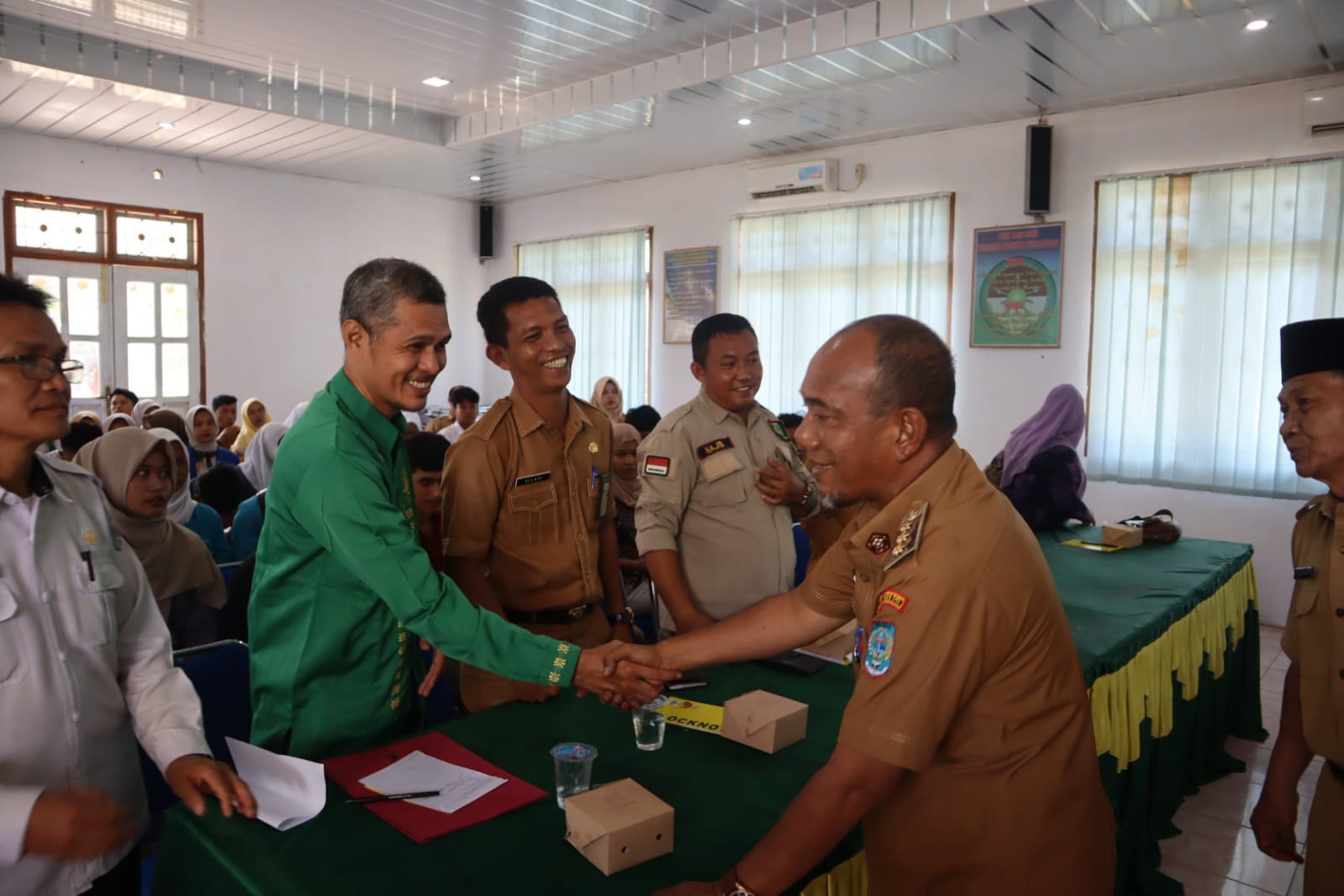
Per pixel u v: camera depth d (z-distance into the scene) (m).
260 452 4.82
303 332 7.95
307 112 5.73
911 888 1.05
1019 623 0.97
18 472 1.15
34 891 1.14
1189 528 5.06
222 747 1.75
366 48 4.83
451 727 1.52
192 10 4.30
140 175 6.99
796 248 6.68
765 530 2.13
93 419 5.08
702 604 2.13
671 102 5.25
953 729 1.00
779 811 1.24
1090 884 1.04
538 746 1.44
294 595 1.39
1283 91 4.65
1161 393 5.08
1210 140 4.88
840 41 4.23
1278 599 4.83
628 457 3.64
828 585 1.32
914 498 1.04
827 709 1.62
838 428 1.05
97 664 1.21
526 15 4.32
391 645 1.45
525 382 1.80
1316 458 1.34
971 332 5.83
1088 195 5.32
